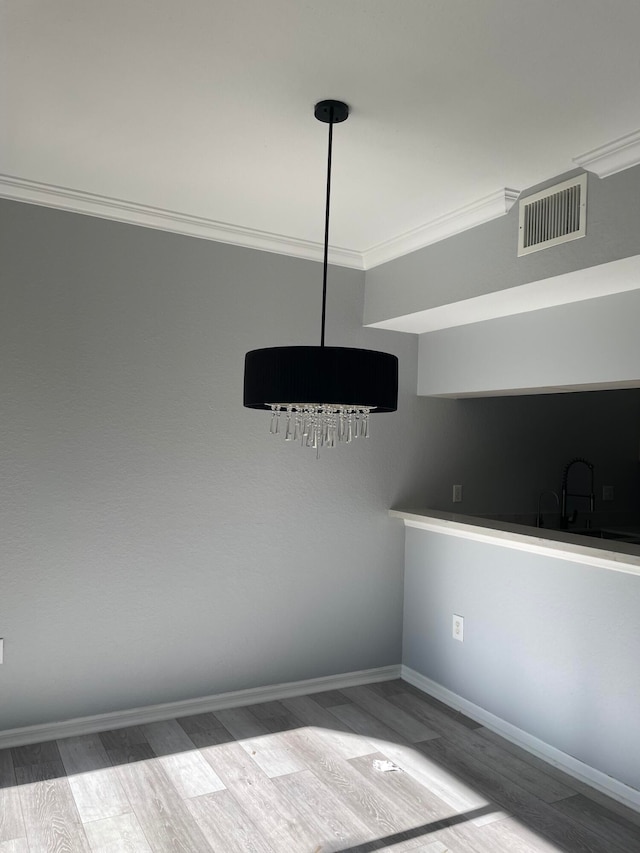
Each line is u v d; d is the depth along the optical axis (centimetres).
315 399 197
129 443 324
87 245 314
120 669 322
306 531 370
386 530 395
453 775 281
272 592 361
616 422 493
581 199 258
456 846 233
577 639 288
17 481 301
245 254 353
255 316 356
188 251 338
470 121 229
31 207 301
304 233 354
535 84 205
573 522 468
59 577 309
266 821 245
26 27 183
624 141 236
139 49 192
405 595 398
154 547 330
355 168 271
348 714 342
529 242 281
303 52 192
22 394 301
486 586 337
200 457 342
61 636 310
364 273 389
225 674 348
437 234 330
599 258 250
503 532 316
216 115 231
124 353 323
